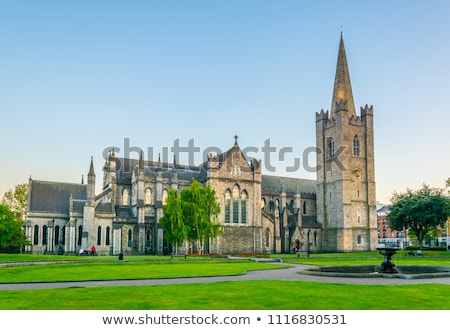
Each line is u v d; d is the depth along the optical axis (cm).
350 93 14162
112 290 3183
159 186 11662
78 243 10844
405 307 2436
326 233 13712
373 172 13838
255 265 6631
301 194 14412
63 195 11594
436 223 11938
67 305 2498
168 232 9994
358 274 4288
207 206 10331
